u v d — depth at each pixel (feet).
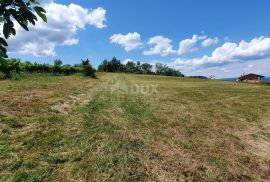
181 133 20.48
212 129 22.74
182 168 13.48
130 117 24.27
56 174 11.69
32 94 31.81
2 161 12.35
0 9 5.04
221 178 12.79
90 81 74.08
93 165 12.78
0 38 5.24
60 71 99.09
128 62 375.04
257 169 14.51
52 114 22.09
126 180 11.76
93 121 20.89
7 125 17.66
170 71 342.64
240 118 29.48
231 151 16.97
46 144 14.90
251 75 239.30
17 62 61.62
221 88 82.89
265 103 45.83
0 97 26.94
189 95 52.65
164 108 32.32
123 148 15.40
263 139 20.93
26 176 11.21
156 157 14.71
